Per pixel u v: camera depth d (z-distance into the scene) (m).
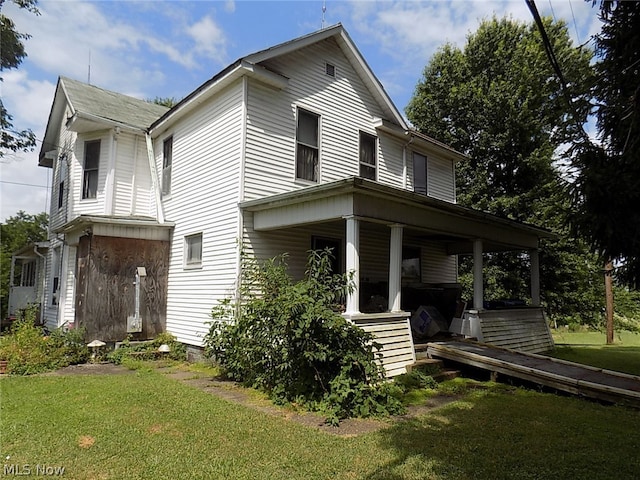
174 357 9.41
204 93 9.68
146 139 12.24
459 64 21.56
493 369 7.43
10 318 16.31
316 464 3.79
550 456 4.05
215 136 9.55
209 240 9.30
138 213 12.05
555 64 6.05
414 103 22.97
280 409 5.58
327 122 10.65
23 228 31.14
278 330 6.11
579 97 6.52
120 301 9.81
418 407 5.86
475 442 4.41
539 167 19.12
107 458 3.86
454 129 21.47
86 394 6.09
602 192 5.80
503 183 21.02
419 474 3.62
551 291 19.23
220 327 7.60
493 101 19.97
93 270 9.52
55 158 15.33
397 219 7.80
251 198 8.71
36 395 6.02
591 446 4.34
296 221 7.78
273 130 9.34
